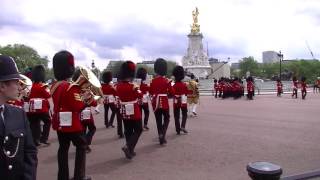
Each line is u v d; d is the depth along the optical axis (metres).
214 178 9.50
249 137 15.27
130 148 11.67
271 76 151.25
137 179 9.52
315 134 15.88
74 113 9.05
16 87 4.32
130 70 11.75
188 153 12.48
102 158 11.99
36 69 13.77
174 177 9.64
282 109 27.84
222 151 12.67
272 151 12.59
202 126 18.77
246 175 9.73
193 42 81.50
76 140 9.09
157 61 14.22
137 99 11.75
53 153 12.94
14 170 4.23
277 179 4.26
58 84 9.19
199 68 80.31
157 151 12.89
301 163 10.90
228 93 44.25
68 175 9.24
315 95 51.62
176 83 16.28
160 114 14.10
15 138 4.25
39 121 13.93
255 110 27.19
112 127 19.08
